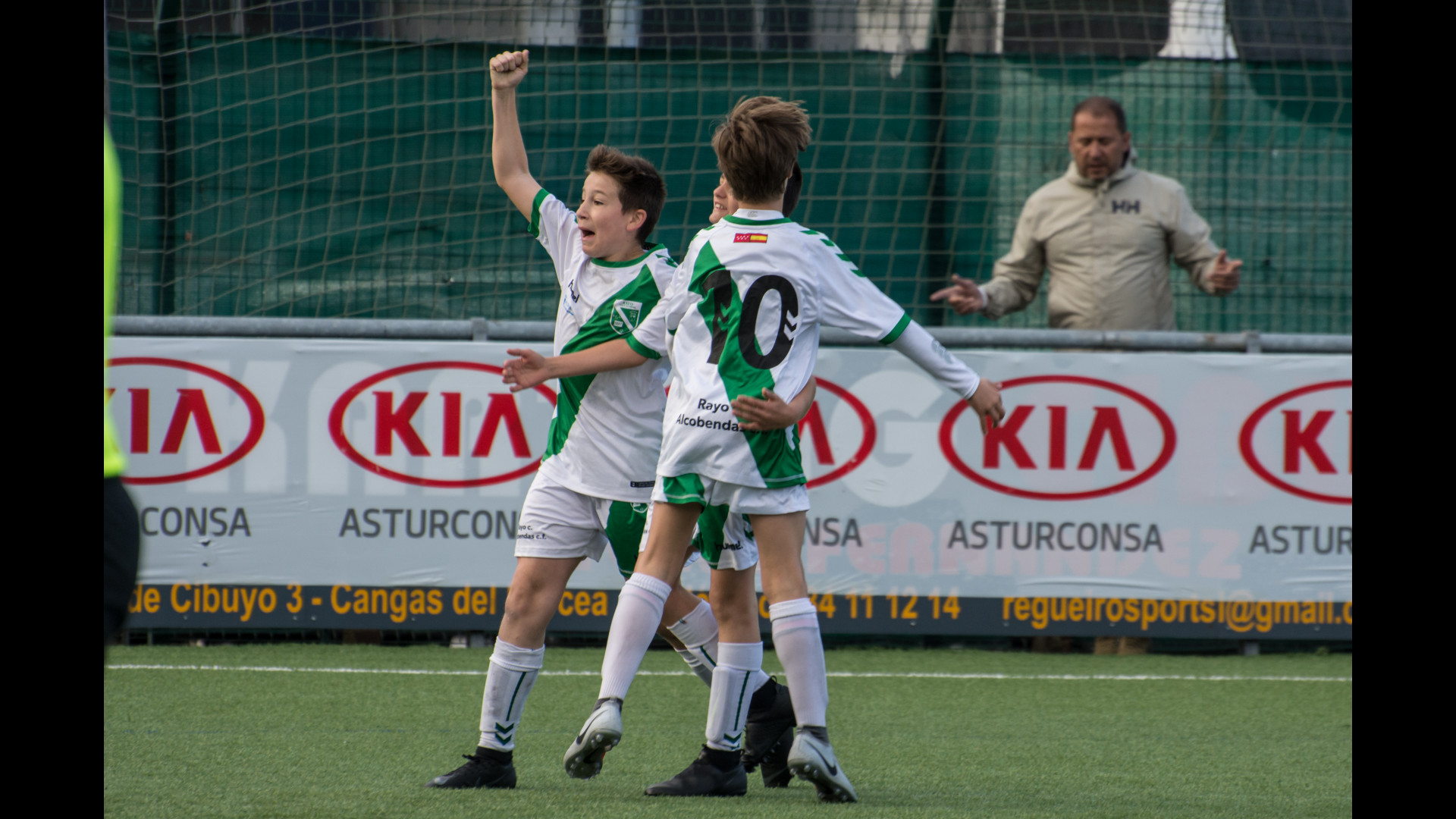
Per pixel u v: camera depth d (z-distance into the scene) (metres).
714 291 10.98
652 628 10.88
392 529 22.02
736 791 11.40
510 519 22.12
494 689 11.67
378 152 25.25
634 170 12.34
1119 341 23.00
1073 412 22.41
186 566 21.77
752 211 11.11
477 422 22.06
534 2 25.38
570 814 10.28
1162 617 22.45
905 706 17.58
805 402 10.91
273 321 22.02
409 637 22.47
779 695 12.16
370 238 25.27
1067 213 24.39
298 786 11.60
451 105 25.39
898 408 22.31
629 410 12.21
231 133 24.86
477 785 11.60
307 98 25.05
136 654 20.72
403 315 25.34
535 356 11.67
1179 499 22.48
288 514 21.91
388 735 14.67
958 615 22.36
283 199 25.05
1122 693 18.91
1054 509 22.45
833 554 22.23
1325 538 22.50
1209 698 18.59
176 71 24.67
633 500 12.17
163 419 21.72
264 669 19.59
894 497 22.30
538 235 13.06
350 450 21.98
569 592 22.19
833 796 10.96
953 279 24.31
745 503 10.78
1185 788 12.47
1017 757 14.10
